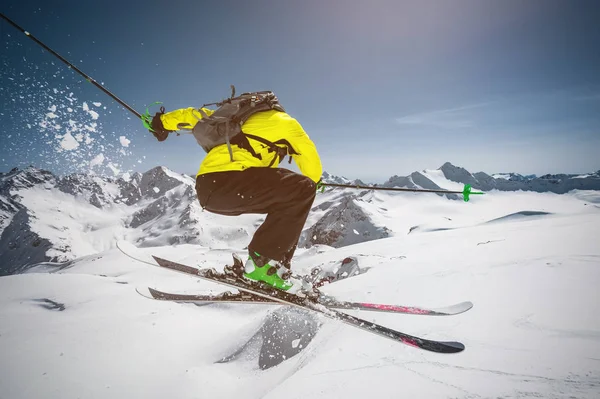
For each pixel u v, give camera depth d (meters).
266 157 2.28
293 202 2.25
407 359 2.35
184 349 4.71
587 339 2.28
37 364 4.41
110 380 3.95
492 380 1.94
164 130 2.58
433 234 19.88
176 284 10.37
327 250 22.06
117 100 3.15
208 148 2.33
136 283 10.70
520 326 2.62
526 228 12.05
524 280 3.92
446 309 2.87
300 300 2.51
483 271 4.62
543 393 1.75
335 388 2.13
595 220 11.11
